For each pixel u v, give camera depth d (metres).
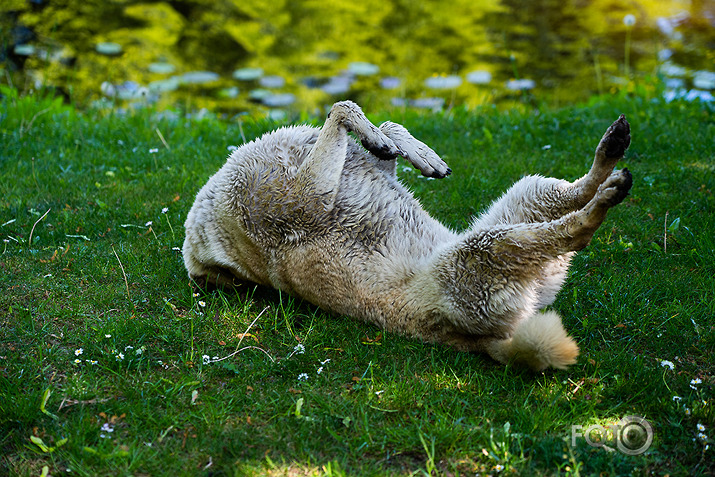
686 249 5.67
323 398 4.11
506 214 4.73
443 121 9.27
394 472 3.56
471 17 17.91
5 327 4.79
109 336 4.61
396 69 15.74
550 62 15.70
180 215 6.60
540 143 8.26
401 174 7.20
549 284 4.68
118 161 8.08
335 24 17.94
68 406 4.05
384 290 4.70
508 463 3.57
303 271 4.87
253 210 4.89
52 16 16.14
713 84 13.59
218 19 17.77
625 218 6.24
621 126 4.21
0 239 6.06
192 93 14.67
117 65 15.13
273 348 4.66
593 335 4.77
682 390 4.16
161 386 4.24
